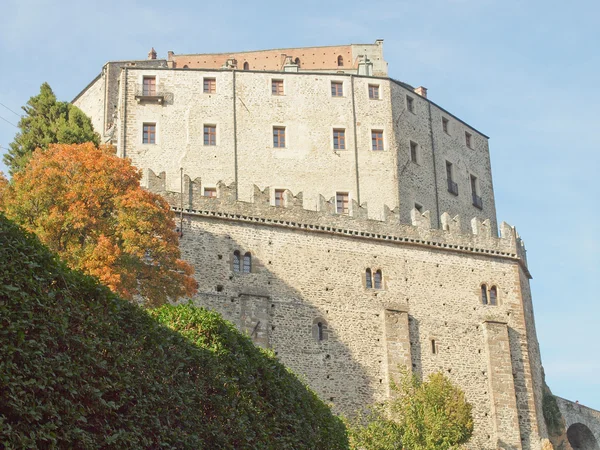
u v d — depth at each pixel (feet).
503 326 268.62
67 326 98.84
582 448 299.17
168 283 206.18
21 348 92.27
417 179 300.61
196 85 288.92
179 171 279.49
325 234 260.21
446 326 264.52
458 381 259.19
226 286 243.60
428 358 258.57
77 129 277.85
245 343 138.31
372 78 302.66
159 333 116.06
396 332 255.91
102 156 208.64
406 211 292.20
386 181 292.20
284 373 144.77
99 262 190.70
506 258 280.31
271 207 256.93
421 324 261.44
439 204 305.12
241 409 130.11
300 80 296.51
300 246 255.91
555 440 279.28
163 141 281.74
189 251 243.60
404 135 301.84
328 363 246.27
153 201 212.02
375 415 236.22
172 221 214.69
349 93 298.35
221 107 288.10
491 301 274.16
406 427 217.36
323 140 291.79
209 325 133.39
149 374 111.34
